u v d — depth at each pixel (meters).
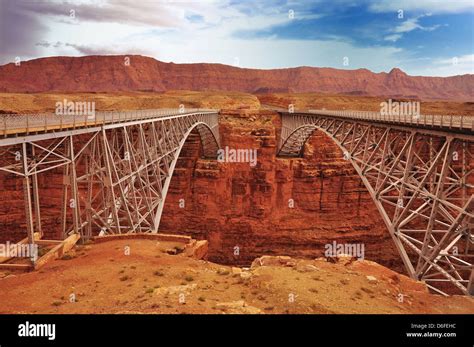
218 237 82.19
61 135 24.09
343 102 144.00
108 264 22.83
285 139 85.38
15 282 19.92
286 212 82.38
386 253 75.81
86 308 16.03
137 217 34.22
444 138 27.47
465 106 109.00
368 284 20.16
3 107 73.00
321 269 22.11
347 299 17.48
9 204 63.12
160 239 29.94
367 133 38.38
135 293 17.83
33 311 15.89
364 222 78.50
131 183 33.78
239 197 83.19
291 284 18.59
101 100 105.25
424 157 53.34
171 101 117.62
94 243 28.55
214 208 82.69
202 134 78.25
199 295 17.16
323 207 80.88
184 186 82.62
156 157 39.38
